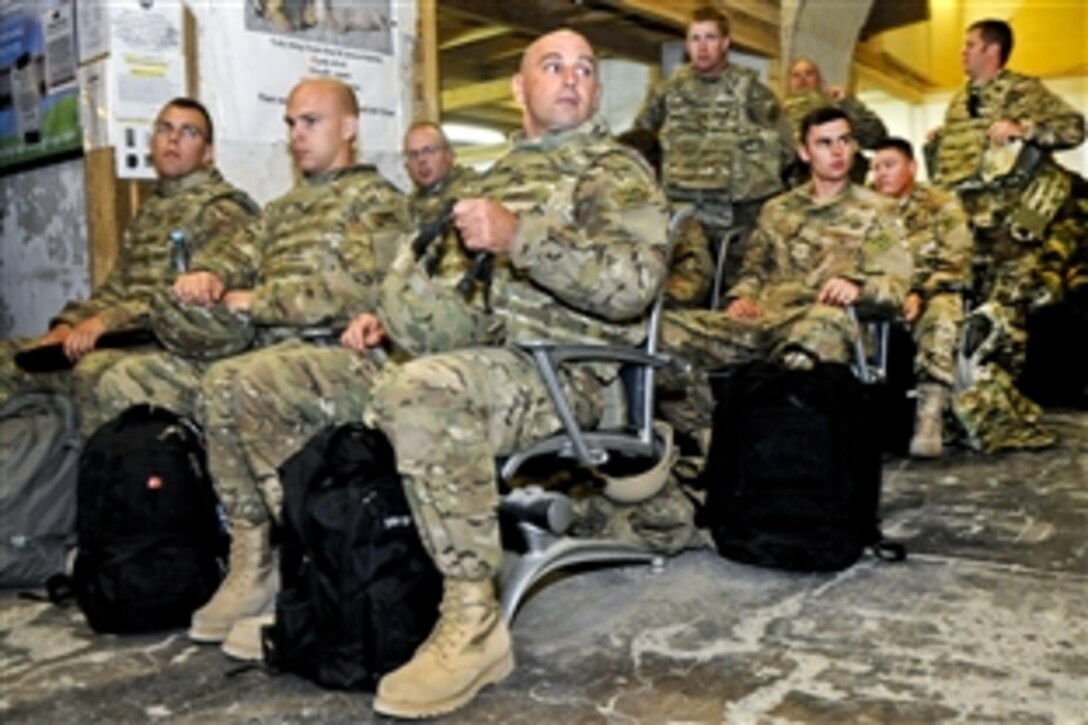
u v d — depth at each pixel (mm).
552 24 5332
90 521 2365
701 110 4660
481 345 2098
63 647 2264
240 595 2299
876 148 4422
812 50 6758
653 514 2670
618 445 2215
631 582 2572
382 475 1969
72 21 3496
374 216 2646
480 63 6766
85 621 2455
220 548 2449
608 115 7082
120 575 2291
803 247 3547
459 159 9023
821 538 2557
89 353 2949
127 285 3154
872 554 2754
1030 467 3914
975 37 4742
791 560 2578
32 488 2752
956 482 3697
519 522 2178
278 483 2262
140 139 3410
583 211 2090
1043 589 2420
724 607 2355
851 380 2672
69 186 3717
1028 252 4500
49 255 3855
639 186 2104
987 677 1904
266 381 2283
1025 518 3115
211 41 3531
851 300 3094
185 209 3096
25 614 2529
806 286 3484
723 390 2777
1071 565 2611
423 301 1989
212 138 3262
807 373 2672
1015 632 2139
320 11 3809
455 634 1889
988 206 4586
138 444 2391
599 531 2668
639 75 6891
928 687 1866
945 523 3088
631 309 2002
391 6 4066
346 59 3910
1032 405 4547
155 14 3398
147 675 2076
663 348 3309
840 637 2139
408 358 2467
